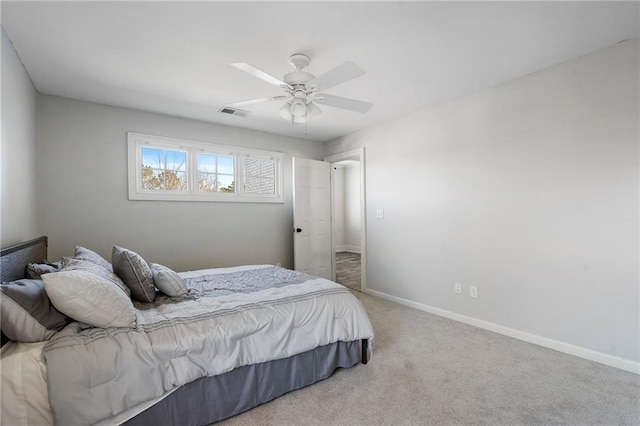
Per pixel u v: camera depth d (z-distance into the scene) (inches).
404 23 74.6
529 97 104.0
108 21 72.7
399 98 125.3
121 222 132.0
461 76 105.1
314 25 75.1
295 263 175.3
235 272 114.8
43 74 100.5
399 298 151.3
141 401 56.6
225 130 160.9
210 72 100.2
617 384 79.1
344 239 339.9
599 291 90.4
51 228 117.6
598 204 90.3
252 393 70.6
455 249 127.3
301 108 93.0
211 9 68.7
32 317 54.4
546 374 84.4
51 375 50.4
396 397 74.9
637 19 74.1
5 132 75.3
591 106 91.0
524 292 106.4
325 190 190.7
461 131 124.2
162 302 79.6
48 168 117.0
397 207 151.5
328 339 82.0
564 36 81.6
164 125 143.0
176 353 60.8
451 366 89.4
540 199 102.0
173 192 146.0
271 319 74.0
